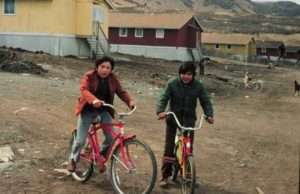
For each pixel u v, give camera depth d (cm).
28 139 1078
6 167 879
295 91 3084
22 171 868
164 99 820
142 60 5334
